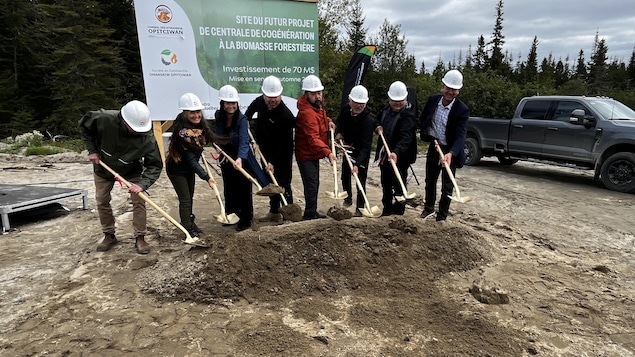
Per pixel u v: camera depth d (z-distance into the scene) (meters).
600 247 4.99
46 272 3.98
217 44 8.02
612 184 8.07
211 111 8.16
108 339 2.87
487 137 10.35
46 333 2.94
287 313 3.24
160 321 3.11
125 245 4.65
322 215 5.64
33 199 5.39
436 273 3.94
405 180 5.37
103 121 4.00
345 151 5.41
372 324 3.08
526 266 4.27
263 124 4.99
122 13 29.09
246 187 4.92
